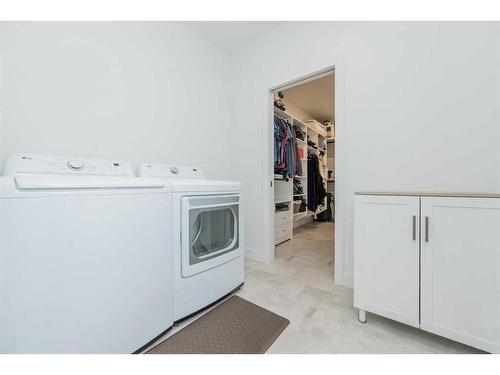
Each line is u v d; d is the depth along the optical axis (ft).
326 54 5.97
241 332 3.82
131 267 3.28
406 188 4.86
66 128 4.46
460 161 4.29
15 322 2.31
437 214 3.33
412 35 4.75
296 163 11.50
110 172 4.55
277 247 9.43
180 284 4.02
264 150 7.49
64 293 2.63
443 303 3.29
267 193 7.43
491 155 4.01
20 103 3.92
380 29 5.13
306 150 13.08
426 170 4.63
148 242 3.50
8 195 2.27
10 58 3.84
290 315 4.32
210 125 7.72
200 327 3.97
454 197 3.20
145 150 5.85
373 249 3.91
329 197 16.69
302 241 10.50
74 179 2.74
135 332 3.32
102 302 2.95
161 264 3.70
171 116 6.50
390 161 5.04
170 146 6.48
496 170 3.98
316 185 14.29
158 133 6.16
